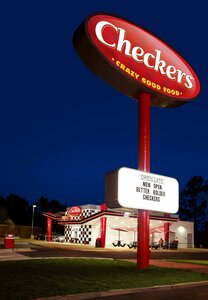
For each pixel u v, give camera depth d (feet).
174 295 37.27
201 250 142.41
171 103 60.39
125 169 51.16
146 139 56.08
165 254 107.34
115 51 52.01
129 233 143.33
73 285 37.65
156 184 54.34
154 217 146.10
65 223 150.82
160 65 57.52
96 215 133.59
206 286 44.09
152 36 57.21
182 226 162.91
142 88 55.21
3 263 51.83
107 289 37.24
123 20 53.83
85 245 137.08
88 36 48.67
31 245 118.01
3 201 307.37
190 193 279.69
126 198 50.55
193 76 62.13
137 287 39.42
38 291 33.71
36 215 314.55
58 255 76.79
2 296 31.01
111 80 54.39
